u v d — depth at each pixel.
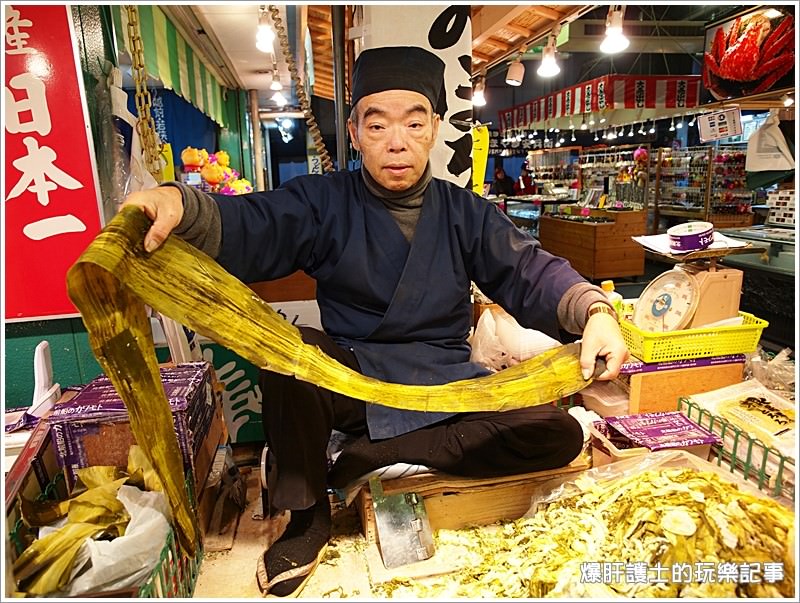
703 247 2.06
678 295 2.12
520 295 1.68
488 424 1.58
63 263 2.02
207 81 5.71
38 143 1.93
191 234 1.34
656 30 9.02
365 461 1.54
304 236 1.64
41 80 1.89
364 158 1.65
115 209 2.18
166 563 1.27
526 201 9.21
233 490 1.85
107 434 1.57
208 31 4.46
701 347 2.04
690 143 9.55
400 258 1.69
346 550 1.56
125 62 3.67
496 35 4.05
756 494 1.46
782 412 1.76
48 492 1.48
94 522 1.29
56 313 2.05
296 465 1.44
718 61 3.25
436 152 2.47
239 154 8.08
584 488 1.55
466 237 1.74
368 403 1.60
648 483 1.42
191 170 5.03
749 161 3.41
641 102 7.10
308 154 9.61
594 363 1.42
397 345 1.71
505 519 1.65
